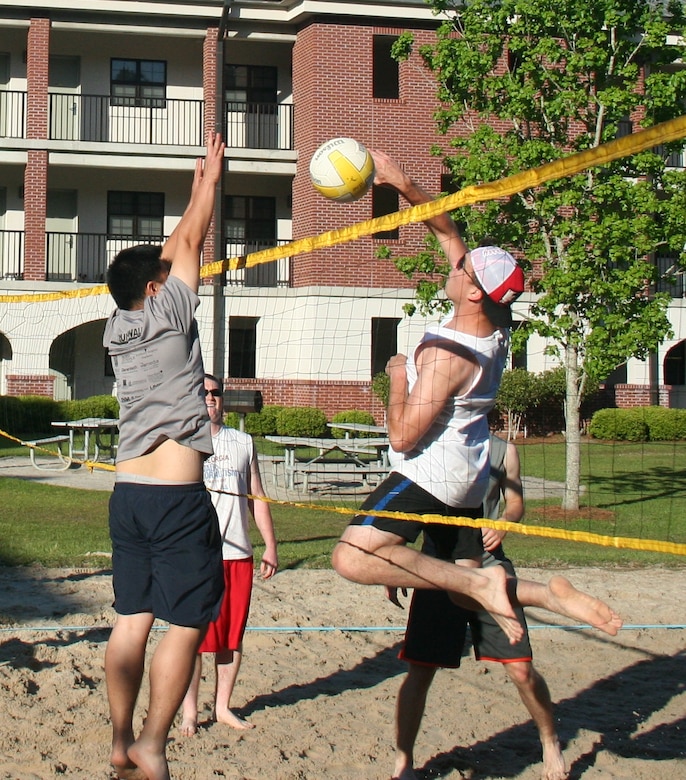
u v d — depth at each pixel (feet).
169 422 13.56
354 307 92.27
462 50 51.72
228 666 18.54
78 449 77.46
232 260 17.42
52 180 98.58
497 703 20.02
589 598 12.70
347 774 16.33
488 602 13.38
